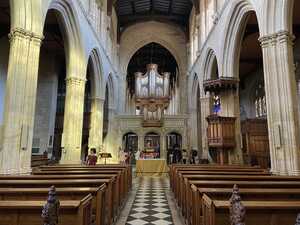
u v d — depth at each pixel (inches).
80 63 568.7
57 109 821.2
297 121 348.8
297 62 643.5
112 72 951.6
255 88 914.1
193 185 197.5
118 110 1082.7
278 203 131.5
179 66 1133.7
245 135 738.8
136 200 370.6
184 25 1130.7
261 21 401.4
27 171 335.0
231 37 569.9
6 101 328.8
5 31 615.2
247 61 803.4
